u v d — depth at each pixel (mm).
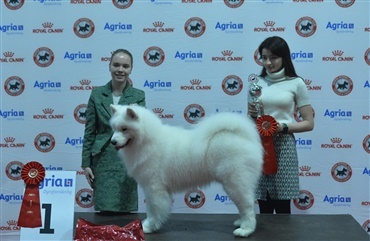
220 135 2232
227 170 2182
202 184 2330
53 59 3689
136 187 2971
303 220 2613
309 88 3615
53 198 2182
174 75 3674
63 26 3666
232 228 2420
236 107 3668
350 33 3564
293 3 3576
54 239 2121
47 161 3742
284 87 2791
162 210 2295
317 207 3660
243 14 3604
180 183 2307
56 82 3703
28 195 2111
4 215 3750
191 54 3654
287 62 2816
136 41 3662
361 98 3588
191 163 2246
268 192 2840
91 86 3701
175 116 3695
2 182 3742
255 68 3629
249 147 2215
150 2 3631
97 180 2938
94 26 3660
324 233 2309
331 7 3559
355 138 3607
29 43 3684
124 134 2250
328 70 3600
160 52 3660
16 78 3705
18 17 3666
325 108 3615
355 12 3549
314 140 3635
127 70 2959
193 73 3668
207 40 3639
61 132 3730
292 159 2785
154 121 2330
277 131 2688
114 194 2881
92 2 3641
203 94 3674
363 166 3611
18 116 3727
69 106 3717
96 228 2107
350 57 3574
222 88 3660
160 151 2273
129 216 2822
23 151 3738
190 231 2348
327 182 3645
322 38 3580
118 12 3643
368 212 3621
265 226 2459
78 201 3752
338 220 2619
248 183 2197
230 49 3635
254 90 2783
